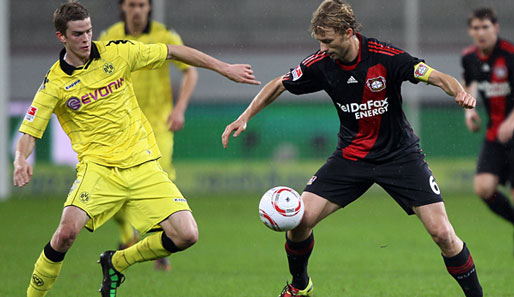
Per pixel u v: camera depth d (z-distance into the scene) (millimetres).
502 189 63688
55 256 19062
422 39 75500
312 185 20281
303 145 69250
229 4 79125
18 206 57844
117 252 20344
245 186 68375
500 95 32719
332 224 46875
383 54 18938
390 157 19578
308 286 21281
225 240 39031
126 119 19875
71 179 66000
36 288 19562
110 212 19828
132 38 30406
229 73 20422
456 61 75062
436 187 19359
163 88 30781
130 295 23469
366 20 77625
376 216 51375
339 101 19672
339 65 19188
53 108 19234
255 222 47844
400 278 26641
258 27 78438
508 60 32438
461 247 19156
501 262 30219
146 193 19797
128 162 19750
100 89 19391
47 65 73625
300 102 69062
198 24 78188
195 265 30578
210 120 69625
